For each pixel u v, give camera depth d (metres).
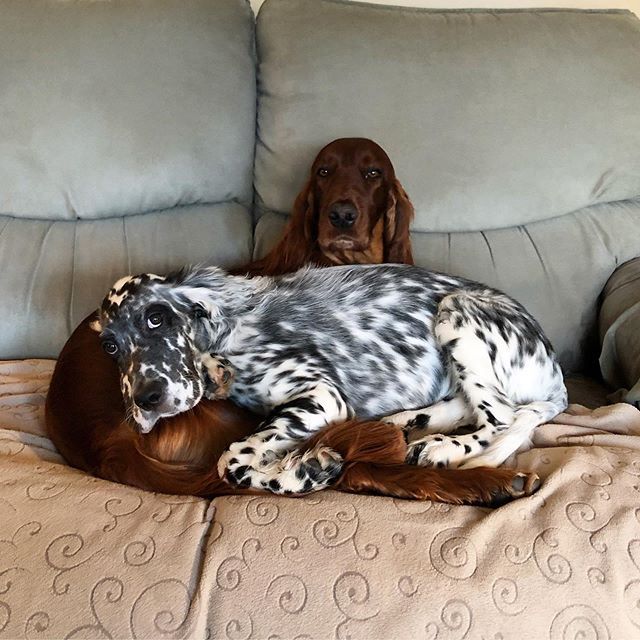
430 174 2.42
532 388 1.92
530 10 2.55
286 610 1.22
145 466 1.54
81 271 2.38
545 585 1.28
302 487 1.48
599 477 1.51
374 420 1.74
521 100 2.42
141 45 2.36
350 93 2.41
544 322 2.40
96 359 1.77
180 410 1.59
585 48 2.47
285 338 1.82
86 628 1.18
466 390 1.78
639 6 2.90
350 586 1.25
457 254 2.43
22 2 2.37
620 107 2.47
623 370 2.18
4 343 2.35
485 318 1.87
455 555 1.30
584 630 1.26
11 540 1.32
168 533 1.33
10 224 2.45
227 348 1.79
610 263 2.46
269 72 2.47
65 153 2.35
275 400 1.76
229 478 1.50
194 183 2.43
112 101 2.35
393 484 1.48
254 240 2.54
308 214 2.32
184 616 1.20
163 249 2.41
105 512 1.39
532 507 1.43
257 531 1.33
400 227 2.33
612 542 1.35
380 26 2.43
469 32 2.45
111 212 2.44
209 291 1.79
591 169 2.46
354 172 2.25
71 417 1.69
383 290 1.93
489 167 2.42
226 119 2.44
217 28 2.42
